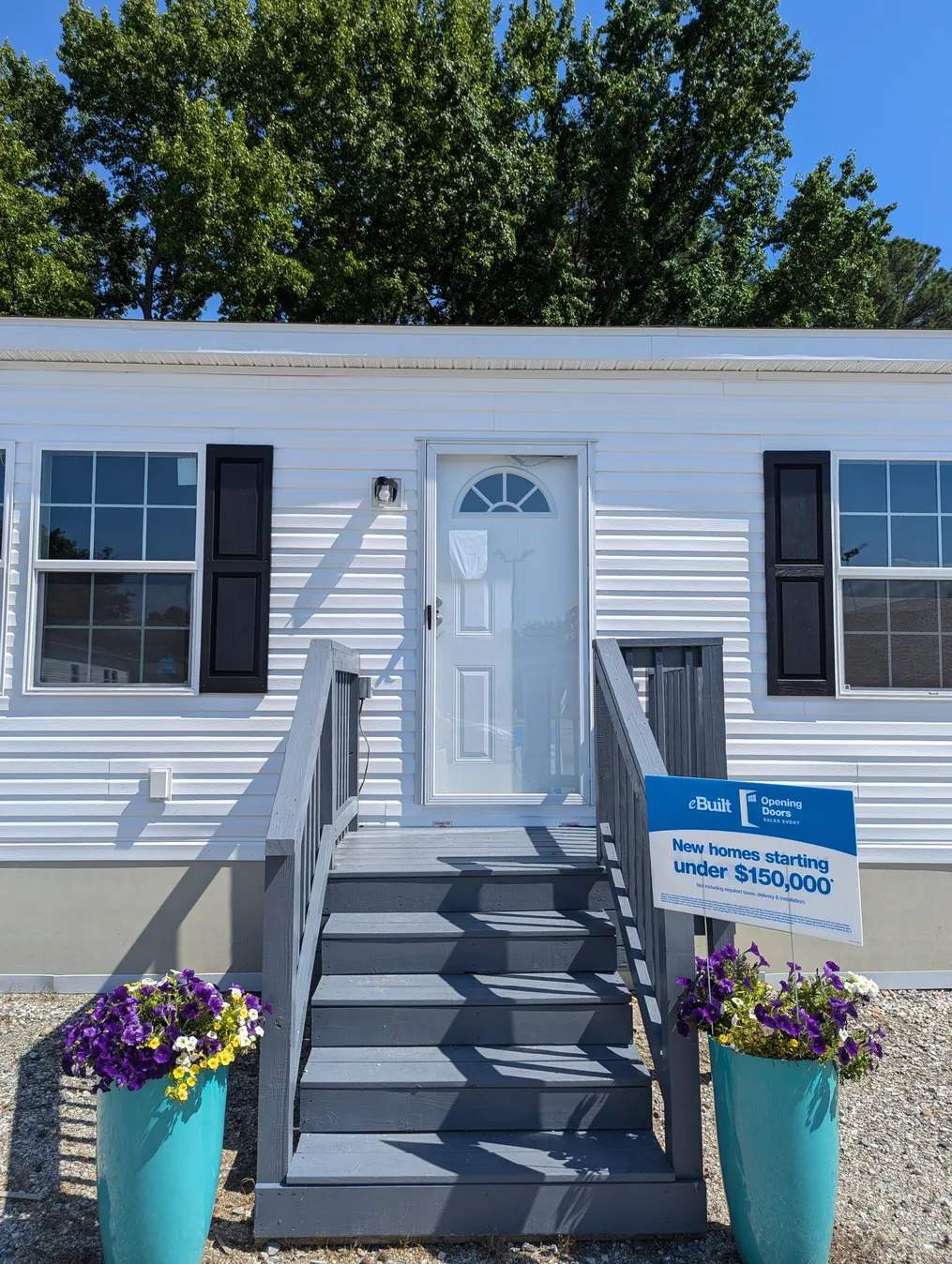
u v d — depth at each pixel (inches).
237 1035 103.5
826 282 607.5
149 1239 98.7
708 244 623.2
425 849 172.2
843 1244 111.2
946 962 193.9
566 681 200.2
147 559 194.5
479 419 200.1
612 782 156.8
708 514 200.5
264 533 194.5
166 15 655.1
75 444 194.4
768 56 620.4
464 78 564.4
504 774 198.2
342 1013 132.6
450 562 201.0
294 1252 108.9
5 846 187.6
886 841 194.7
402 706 195.9
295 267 542.6
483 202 554.6
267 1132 110.6
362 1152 115.4
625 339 195.6
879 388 202.5
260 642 192.1
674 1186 110.3
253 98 596.1
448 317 621.9
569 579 201.8
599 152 582.2
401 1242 110.5
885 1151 134.3
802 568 198.1
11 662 190.2
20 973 186.9
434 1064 126.2
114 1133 99.7
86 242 664.4
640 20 599.5
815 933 100.8
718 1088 106.5
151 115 663.8
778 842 104.3
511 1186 110.3
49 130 688.4
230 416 197.0
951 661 199.6
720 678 162.1
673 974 113.2
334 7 569.3
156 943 187.9
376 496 196.7
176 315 710.5
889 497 202.2
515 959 143.3
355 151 567.5
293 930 113.7
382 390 199.5
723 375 201.9
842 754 195.9
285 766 125.7
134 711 190.5
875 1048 107.8
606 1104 121.6
